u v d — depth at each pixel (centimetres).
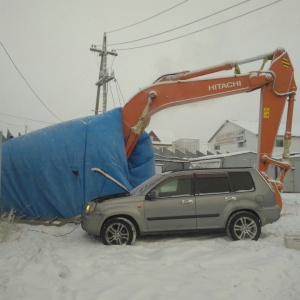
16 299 440
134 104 1205
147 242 798
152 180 871
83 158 1129
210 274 532
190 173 820
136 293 457
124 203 787
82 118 1252
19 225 1020
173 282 500
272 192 822
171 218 785
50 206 1130
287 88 1108
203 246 731
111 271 543
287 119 1113
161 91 1170
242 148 4756
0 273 542
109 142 1143
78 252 686
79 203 1098
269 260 596
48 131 1220
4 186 1169
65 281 502
